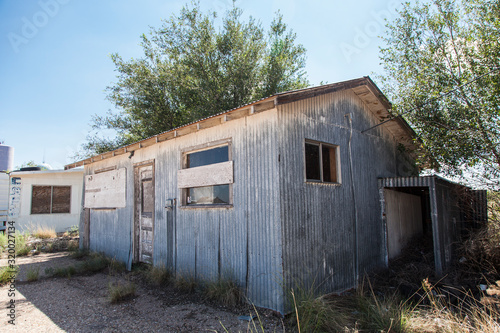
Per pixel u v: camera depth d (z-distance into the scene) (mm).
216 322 4078
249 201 4855
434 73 7566
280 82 14031
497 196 7250
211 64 13500
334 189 5648
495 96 6656
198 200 5930
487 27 7172
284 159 4605
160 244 6766
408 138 8398
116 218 8367
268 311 4336
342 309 4418
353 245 5898
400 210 7906
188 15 13562
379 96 6930
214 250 5398
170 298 5082
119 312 4496
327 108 5797
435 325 3592
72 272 6879
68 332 3832
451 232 6871
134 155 7910
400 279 5867
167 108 14258
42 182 14125
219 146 5574
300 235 4684
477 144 7031
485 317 3580
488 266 5898
